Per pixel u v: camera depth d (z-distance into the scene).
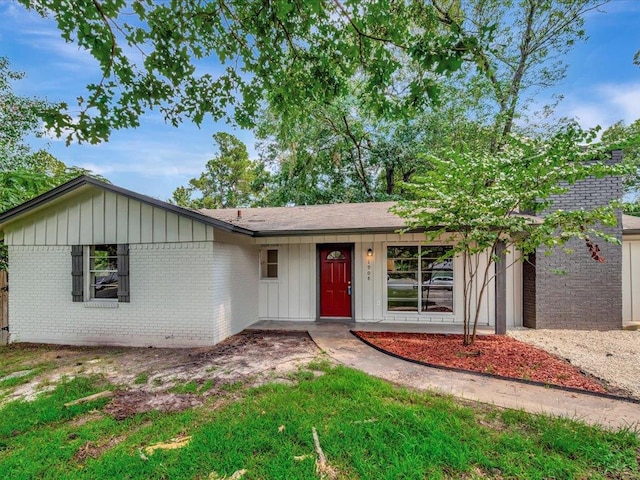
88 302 6.94
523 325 8.05
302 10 3.64
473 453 2.73
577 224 5.30
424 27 3.58
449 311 8.24
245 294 8.14
